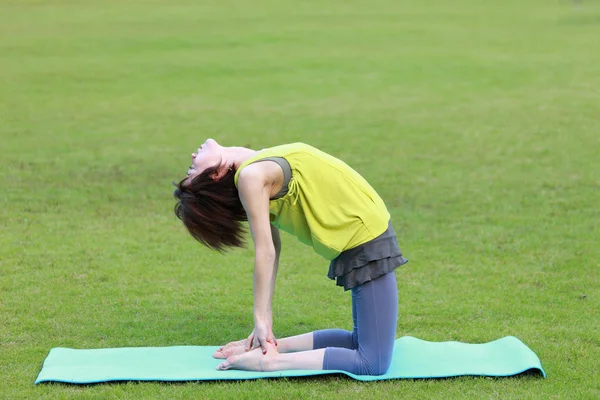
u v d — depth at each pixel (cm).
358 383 429
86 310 548
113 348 476
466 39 2217
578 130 1176
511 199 845
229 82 1662
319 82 1655
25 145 1108
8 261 647
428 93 1526
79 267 639
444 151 1076
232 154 437
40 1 3303
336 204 430
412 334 508
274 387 422
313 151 437
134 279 615
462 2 3331
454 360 454
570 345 483
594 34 2245
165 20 2666
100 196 862
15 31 2370
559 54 1930
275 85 1628
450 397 411
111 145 1121
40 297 570
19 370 447
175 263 657
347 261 435
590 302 561
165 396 411
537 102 1401
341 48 2078
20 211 796
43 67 1800
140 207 824
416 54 1975
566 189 877
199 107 1416
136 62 1878
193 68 1808
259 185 417
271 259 420
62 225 754
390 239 436
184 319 536
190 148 1109
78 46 2094
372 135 1184
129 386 422
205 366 448
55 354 462
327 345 464
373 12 2944
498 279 613
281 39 2223
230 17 2756
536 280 610
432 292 588
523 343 475
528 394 414
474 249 690
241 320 536
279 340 467
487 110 1348
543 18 2681
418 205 831
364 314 434
